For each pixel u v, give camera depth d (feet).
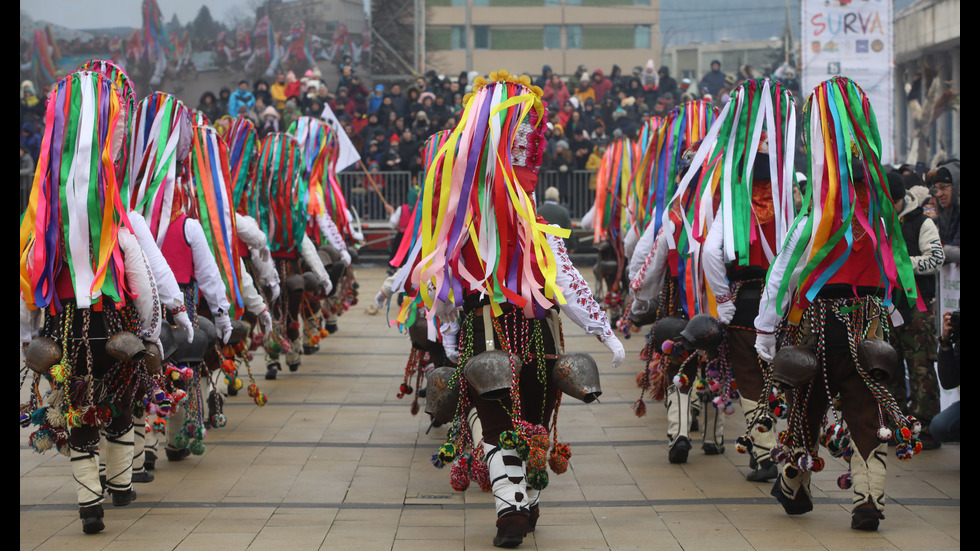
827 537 25.59
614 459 34.17
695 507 28.55
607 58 164.76
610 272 64.08
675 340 32.22
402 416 41.04
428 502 29.25
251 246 40.19
